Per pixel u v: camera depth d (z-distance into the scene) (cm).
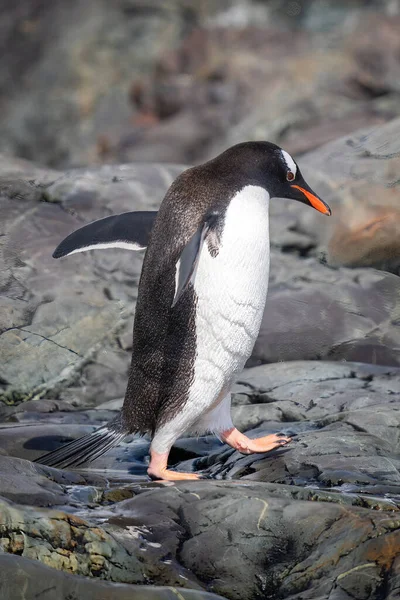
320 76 4722
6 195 2391
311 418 1653
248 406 1709
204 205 1402
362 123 4109
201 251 1384
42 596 902
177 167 2597
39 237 2258
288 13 6150
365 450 1416
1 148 5559
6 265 2167
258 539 1076
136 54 5688
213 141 4631
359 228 2341
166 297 1408
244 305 1413
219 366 1431
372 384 1798
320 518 1089
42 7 6012
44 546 988
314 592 993
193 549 1066
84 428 1633
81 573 986
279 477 1351
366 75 4659
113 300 2134
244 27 5531
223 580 1031
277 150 1473
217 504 1136
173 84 5166
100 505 1174
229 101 4819
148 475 1445
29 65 5753
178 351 1423
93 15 5809
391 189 2398
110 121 5466
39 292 2119
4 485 1166
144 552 1042
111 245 1572
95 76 5606
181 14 5941
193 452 1623
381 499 1202
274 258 2338
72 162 5319
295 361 1977
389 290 2239
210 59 5266
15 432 1599
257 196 1442
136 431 1477
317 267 2325
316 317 2152
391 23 5019
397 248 2309
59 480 1304
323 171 2508
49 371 2003
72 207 2372
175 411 1438
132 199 2411
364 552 1017
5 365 1992
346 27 5778
